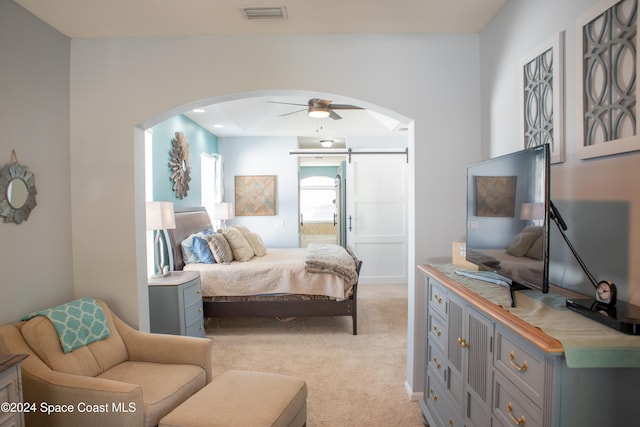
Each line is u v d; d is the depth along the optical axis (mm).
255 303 3701
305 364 3010
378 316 4289
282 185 6105
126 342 2188
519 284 1564
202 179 5348
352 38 2402
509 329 1221
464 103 2438
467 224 2010
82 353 1919
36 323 1812
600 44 1396
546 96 1730
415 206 2445
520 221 1423
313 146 7578
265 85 2381
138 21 2191
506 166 1548
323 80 2395
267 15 2145
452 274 1962
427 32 2416
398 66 2414
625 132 1288
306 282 3670
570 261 1572
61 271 2316
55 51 2271
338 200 6742
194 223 4348
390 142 6055
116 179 2400
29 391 1649
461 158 2443
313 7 2061
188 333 3164
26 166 2049
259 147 6082
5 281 1915
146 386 1843
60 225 2312
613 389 1011
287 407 1711
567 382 1002
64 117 2350
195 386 1980
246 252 4129
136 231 2420
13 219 1956
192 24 2242
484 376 1442
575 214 1538
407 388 2562
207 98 2406
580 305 1254
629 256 1275
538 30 1785
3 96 1911
